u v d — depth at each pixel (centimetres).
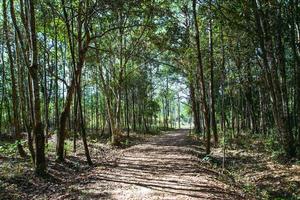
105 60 3412
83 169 1828
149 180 1498
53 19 2173
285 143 2053
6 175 1445
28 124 1691
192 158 2208
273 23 2139
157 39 3084
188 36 2966
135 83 5238
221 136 3534
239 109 4656
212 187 1355
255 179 1725
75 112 2417
